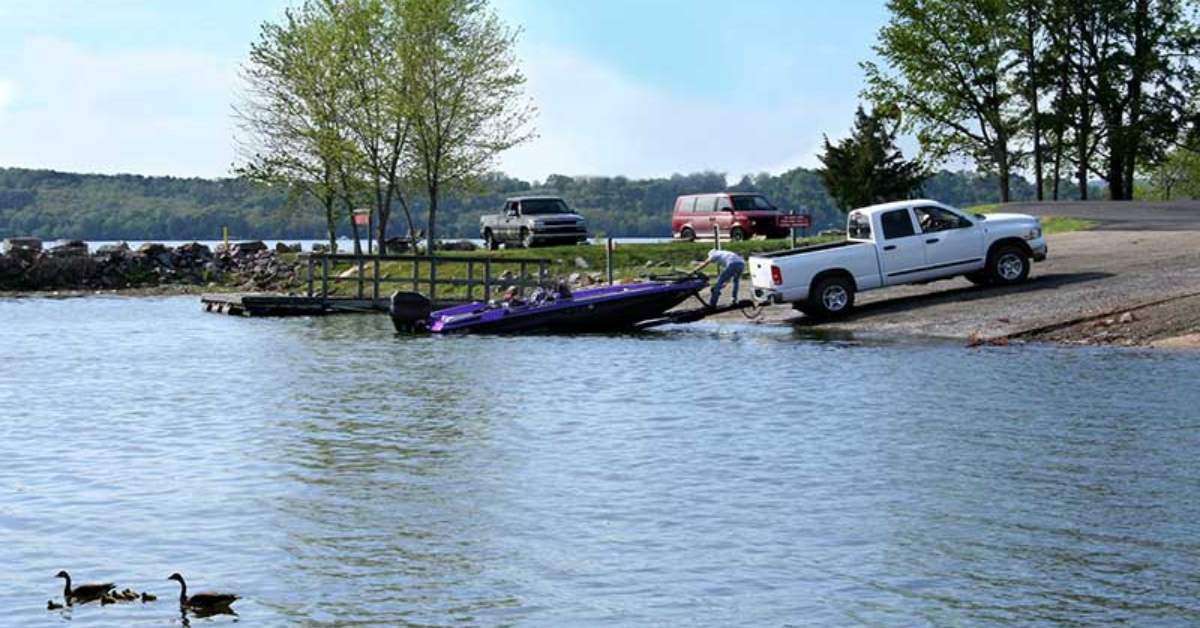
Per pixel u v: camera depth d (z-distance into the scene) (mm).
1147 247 40781
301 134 64250
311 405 24219
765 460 17891
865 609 11688
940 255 34500
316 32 63844
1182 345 27031
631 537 14148
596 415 22125
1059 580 12367
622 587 12438
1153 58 76625
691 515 15016
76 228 192625
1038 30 79188
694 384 25344
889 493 15789
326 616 11742
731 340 32844
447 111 62688
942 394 22703
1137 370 24344
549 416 22172
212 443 20391
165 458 19188
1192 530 13859
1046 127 77562
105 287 66250
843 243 34750
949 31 78062
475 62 62219
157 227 189500
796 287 34062
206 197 198375
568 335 36469
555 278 51125
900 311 34000
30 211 196750
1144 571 12562
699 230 59094
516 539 14164
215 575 13047
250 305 47688
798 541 13852
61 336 40312
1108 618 11344
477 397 24703
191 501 16266
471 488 16688
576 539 14125
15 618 11758
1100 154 79875
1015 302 32688
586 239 60594
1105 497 15297
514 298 38219
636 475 17203
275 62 64562
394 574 12969
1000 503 15148
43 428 22172
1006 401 21719
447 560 13414
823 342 30859
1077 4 77625
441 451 19219
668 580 12617
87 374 30062
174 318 47438
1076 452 17656
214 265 68000
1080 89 79062
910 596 12000
